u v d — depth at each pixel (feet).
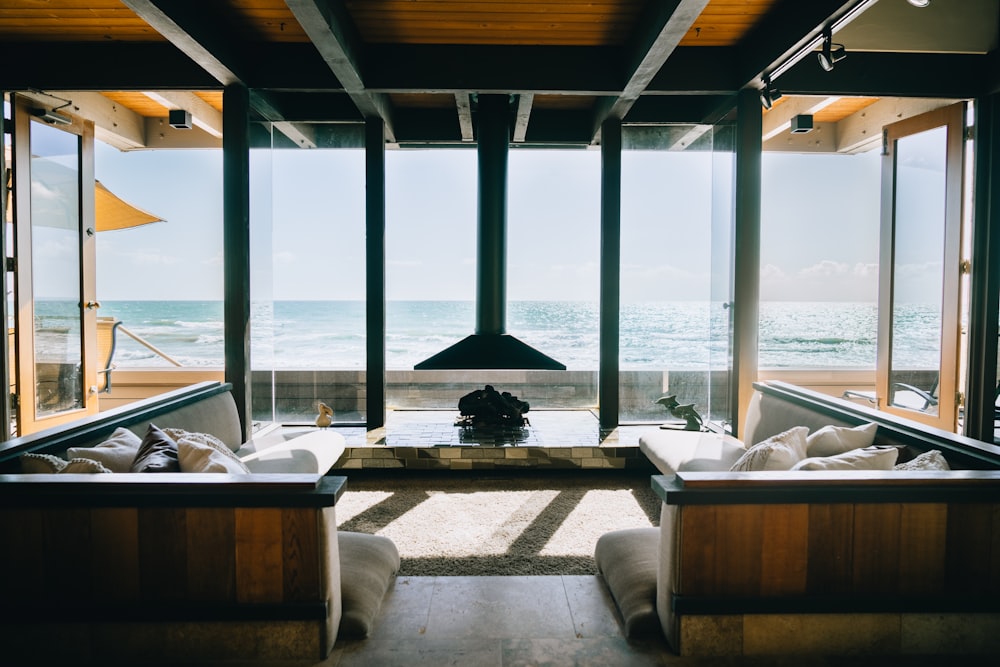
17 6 11.33
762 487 5.92
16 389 13.75
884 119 16.25
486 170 13.89
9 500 5.79
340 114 15.98
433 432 15.02
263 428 15.08
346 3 10.96
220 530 5.88
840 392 20.61
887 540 5.97
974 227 13.47
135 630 5.92
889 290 15.93
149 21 9.85
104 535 5.87
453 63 12.95
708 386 16.16
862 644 6.05
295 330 68.28
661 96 15.93
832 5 9.52
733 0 10.97
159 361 66.33
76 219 15.37
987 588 6.00
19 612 5.88
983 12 11.36
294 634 5.93
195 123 16.35
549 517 11.12
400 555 9.29
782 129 17.13
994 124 13.16
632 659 6.02
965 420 13.79
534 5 11.04
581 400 18.89
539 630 6.60
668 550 6.14
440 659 6.01
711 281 15.94
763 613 5.96
